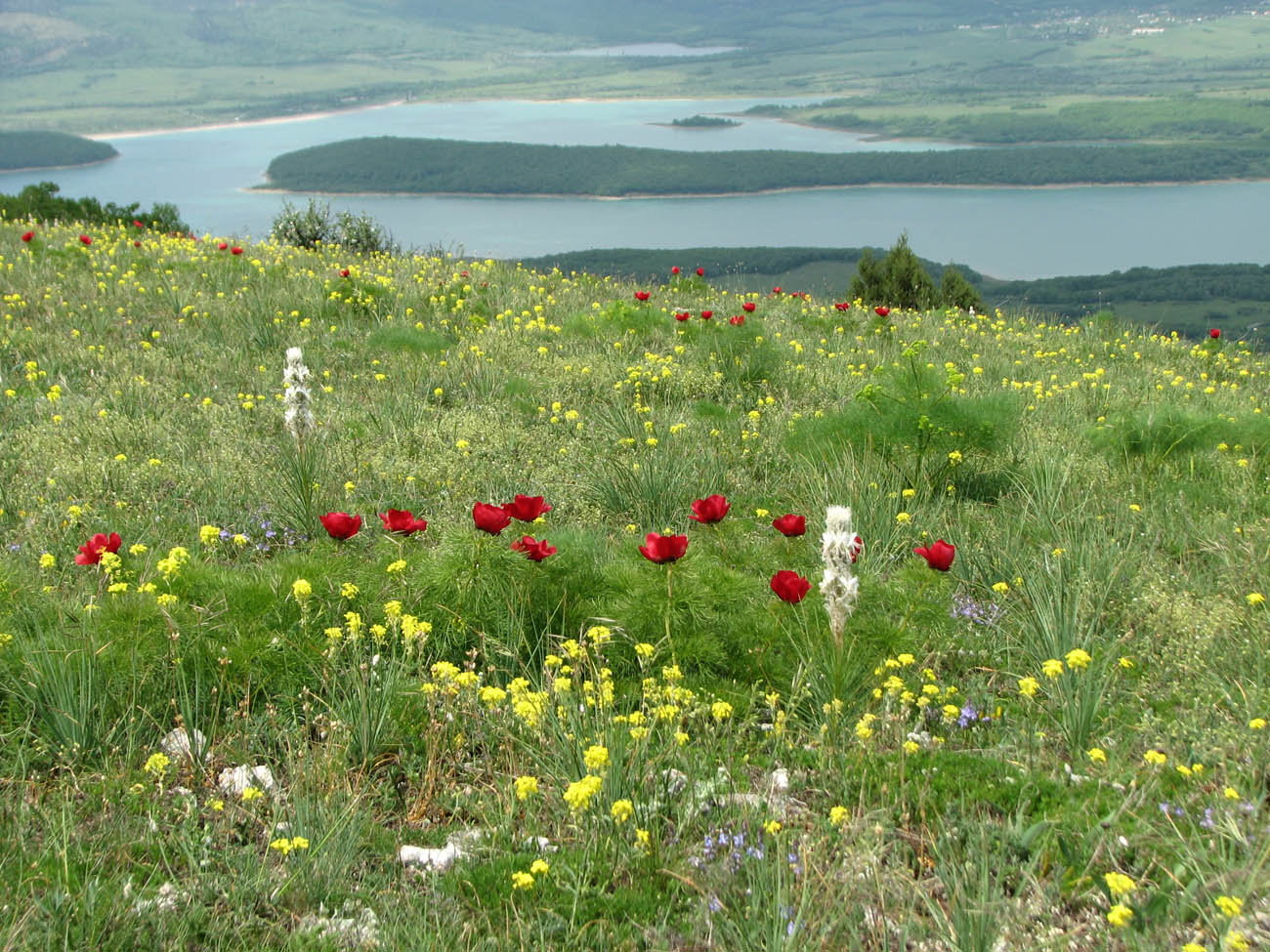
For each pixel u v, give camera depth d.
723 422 8.52
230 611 4.43
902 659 4.09
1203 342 15.86
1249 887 2.82
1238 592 5.24
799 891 2.92
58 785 3.52
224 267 14.37
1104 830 3.26
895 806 3.41
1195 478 7.56
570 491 6.76
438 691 3.98
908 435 7.14
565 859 3.17
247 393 8.83
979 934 2.71
